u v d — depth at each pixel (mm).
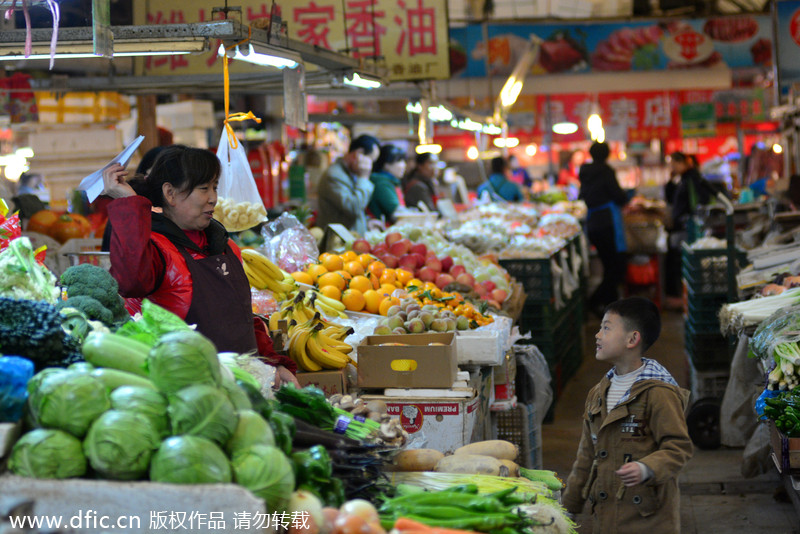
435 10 5809
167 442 1625
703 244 6863
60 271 4922
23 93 6676
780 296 4895
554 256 7582
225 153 4199
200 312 2799
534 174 20094
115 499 1557
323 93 6328
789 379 3922
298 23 5582
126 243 2609
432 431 3297
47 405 1626
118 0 5020
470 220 9297
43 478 1579
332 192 7203
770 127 15711
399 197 8523
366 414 2756
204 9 5055
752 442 4707
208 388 1689
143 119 6797
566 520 2432
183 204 2803
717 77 12758
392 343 3676
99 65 6113
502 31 12711
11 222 2768
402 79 5887
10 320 1855
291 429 2053
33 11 4527
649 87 12891
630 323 3031
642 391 2975
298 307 3996
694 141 18734
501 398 4461
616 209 10102
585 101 13539
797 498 3506
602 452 3047
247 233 6148
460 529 2006
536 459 4719
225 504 1553
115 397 1678
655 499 2939
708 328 6059
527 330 6703
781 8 10898
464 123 8477
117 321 2764
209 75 5270
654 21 12562
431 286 5125
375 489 2281
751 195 11750
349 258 5195
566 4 12141
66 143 6789
